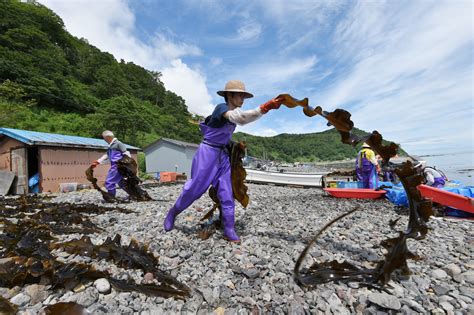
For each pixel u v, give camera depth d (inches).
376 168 340.2
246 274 106.1
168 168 1253.7
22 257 109.6
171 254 130.0
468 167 1624.0
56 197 392.8
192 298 92.0
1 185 492.1
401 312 82.2
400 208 261.0
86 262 118.1
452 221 207.5
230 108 149.3
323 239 160.1
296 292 93.4
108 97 2669.8
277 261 120.7
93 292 90.9
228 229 151.8
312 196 377.7
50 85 1927.9
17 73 1777.8
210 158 149.7
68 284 94.7
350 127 111.0
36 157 569.9
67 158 576.1
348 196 323.9
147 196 335.9
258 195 426.3
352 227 191.6
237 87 142.6
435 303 88.7
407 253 97.7
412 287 97.9
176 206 158.2
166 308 86.0
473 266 115.4
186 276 107.0
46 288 93.0
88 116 1834.4
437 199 229.9
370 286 97.0
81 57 3361.2
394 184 356.2
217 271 112.3
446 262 121.5
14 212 262.5
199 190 151.3
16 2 2677.2
